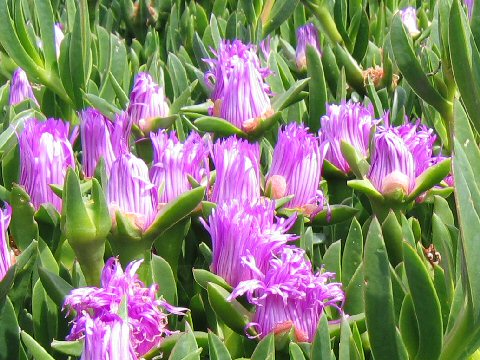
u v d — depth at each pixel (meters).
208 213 0.81
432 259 0.90
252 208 0.78
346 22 1.23
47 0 1.05
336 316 0.80
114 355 0.71
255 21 1.18
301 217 0.84
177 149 0.83
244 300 0.77
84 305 0.74
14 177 0.91
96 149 0.87
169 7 1.30
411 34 1.21
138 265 0.76
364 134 0.90
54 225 0.85
